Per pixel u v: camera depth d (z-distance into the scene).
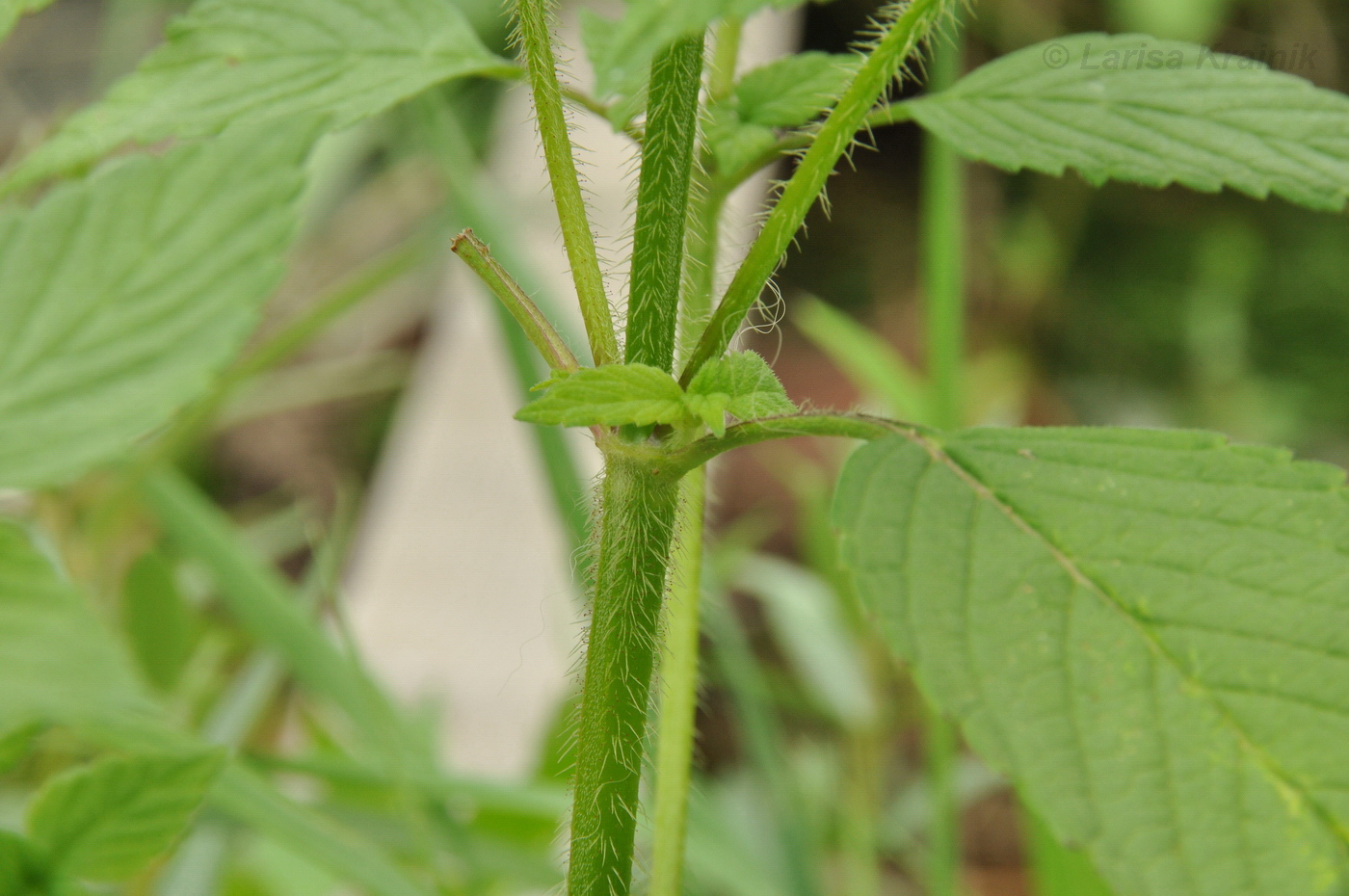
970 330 1.30
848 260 1.38
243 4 0.37
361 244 1.25
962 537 0.33
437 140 0.60
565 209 0.34
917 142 1.48
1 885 0.35
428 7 0.37
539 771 0.56
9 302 0.36
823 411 0.34
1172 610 0.33
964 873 0.80
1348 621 0.32
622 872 0.35
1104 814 0.32
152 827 0.35
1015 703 0.33
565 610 0.74
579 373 0.34
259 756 0.48
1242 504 0.33
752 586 0.71
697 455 0.34
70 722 0.38
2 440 0.35
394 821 0.51
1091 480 0.33
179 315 0.36
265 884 0.57
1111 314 1.33
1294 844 0.32
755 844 0.57
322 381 1.14
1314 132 0.36
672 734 0.37
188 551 0.52
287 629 0.50
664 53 0.34
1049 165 0.36
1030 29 1.38
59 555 0.47
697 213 0.37
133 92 0.37
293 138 0.36
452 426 0.89
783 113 0.37
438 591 0.76
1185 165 0.36
